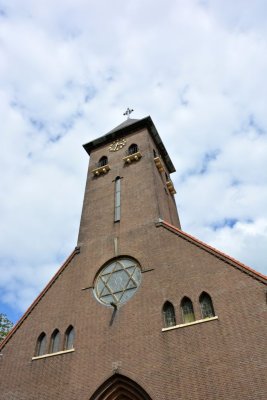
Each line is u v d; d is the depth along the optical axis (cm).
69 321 2097
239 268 1880
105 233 2544
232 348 1608
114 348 1853
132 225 2492
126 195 2803
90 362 1853
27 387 1891
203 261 2012
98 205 2850
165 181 3341
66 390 1795
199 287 1905
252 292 1755
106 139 3569
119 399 1750
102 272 2297
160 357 1719
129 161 3109
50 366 1933
